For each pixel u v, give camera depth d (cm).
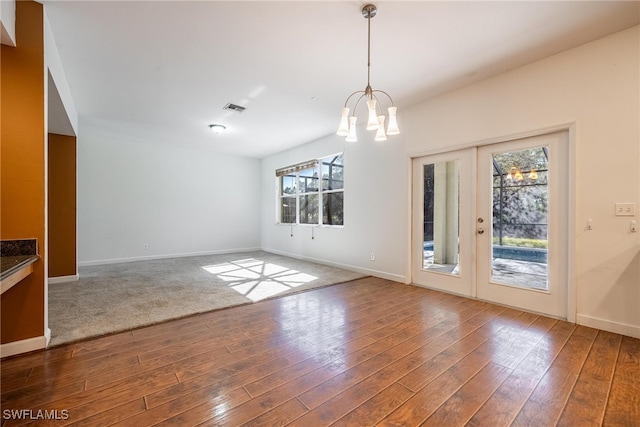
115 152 569
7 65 201
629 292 236
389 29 234
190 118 450
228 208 723
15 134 203
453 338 233
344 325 260
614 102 241
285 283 408
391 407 151
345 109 236
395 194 419
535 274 292
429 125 374
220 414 145
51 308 300
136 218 593
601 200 247
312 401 155
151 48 262
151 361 197
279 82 329
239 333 243
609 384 170
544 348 215
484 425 138
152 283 408
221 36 245
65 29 234
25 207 206
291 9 212
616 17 219
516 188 305
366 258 466
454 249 358
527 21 224
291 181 669
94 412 146
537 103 283
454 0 201
